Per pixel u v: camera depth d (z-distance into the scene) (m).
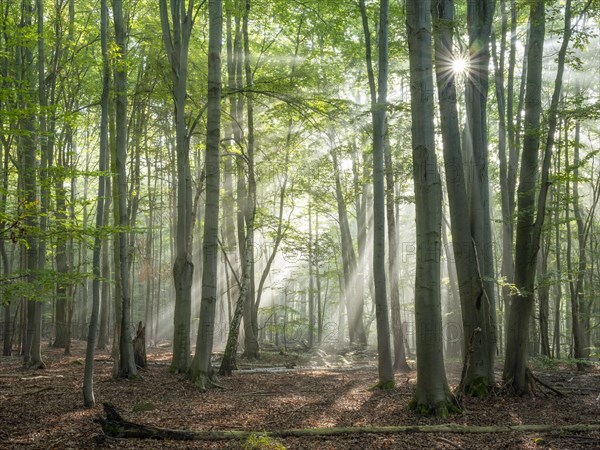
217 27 13.10
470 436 7.88
